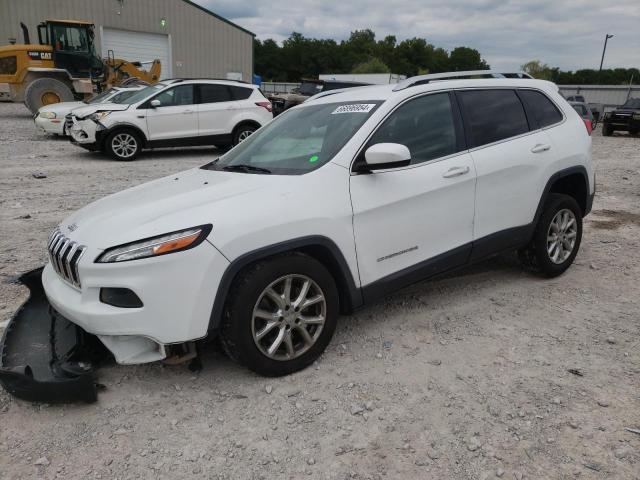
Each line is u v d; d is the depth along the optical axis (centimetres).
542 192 446
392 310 418
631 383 315
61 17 3105
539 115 464
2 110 2452
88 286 285
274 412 292
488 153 411
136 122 1208
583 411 289
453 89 411
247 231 295
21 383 283
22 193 822
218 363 341
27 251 551
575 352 352
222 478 245
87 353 322
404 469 249
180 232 284
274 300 310
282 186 323
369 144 353
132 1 3297
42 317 359
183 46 3547
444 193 380
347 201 334
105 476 246
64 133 1477
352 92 419
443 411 291
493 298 438
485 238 412
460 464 252
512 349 356
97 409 296
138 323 279
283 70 11894
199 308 285
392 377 324
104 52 3278
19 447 265
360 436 272
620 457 254
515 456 256
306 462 255
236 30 3738
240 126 1326
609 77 9862
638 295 445
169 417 288
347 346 361
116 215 314
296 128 403
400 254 363
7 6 2958
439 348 359
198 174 392
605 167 1221
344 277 336
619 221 696
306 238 314
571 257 485
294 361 323
